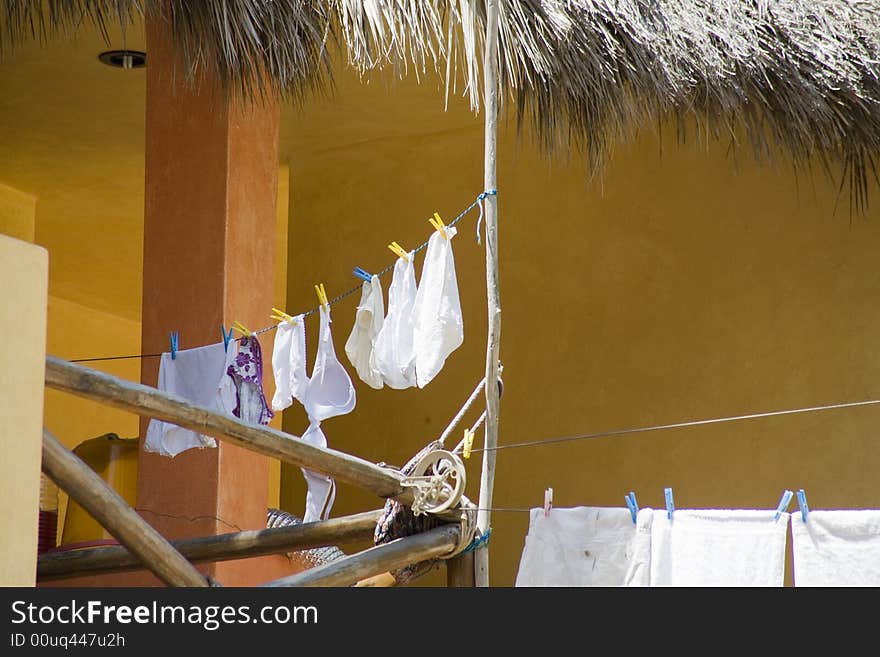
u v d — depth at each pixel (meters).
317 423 8.24
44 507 10.15
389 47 8.53
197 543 7.42
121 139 13.66
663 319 12.67
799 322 12.08
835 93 10.35
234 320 9.26
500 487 13.11
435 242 7.43
